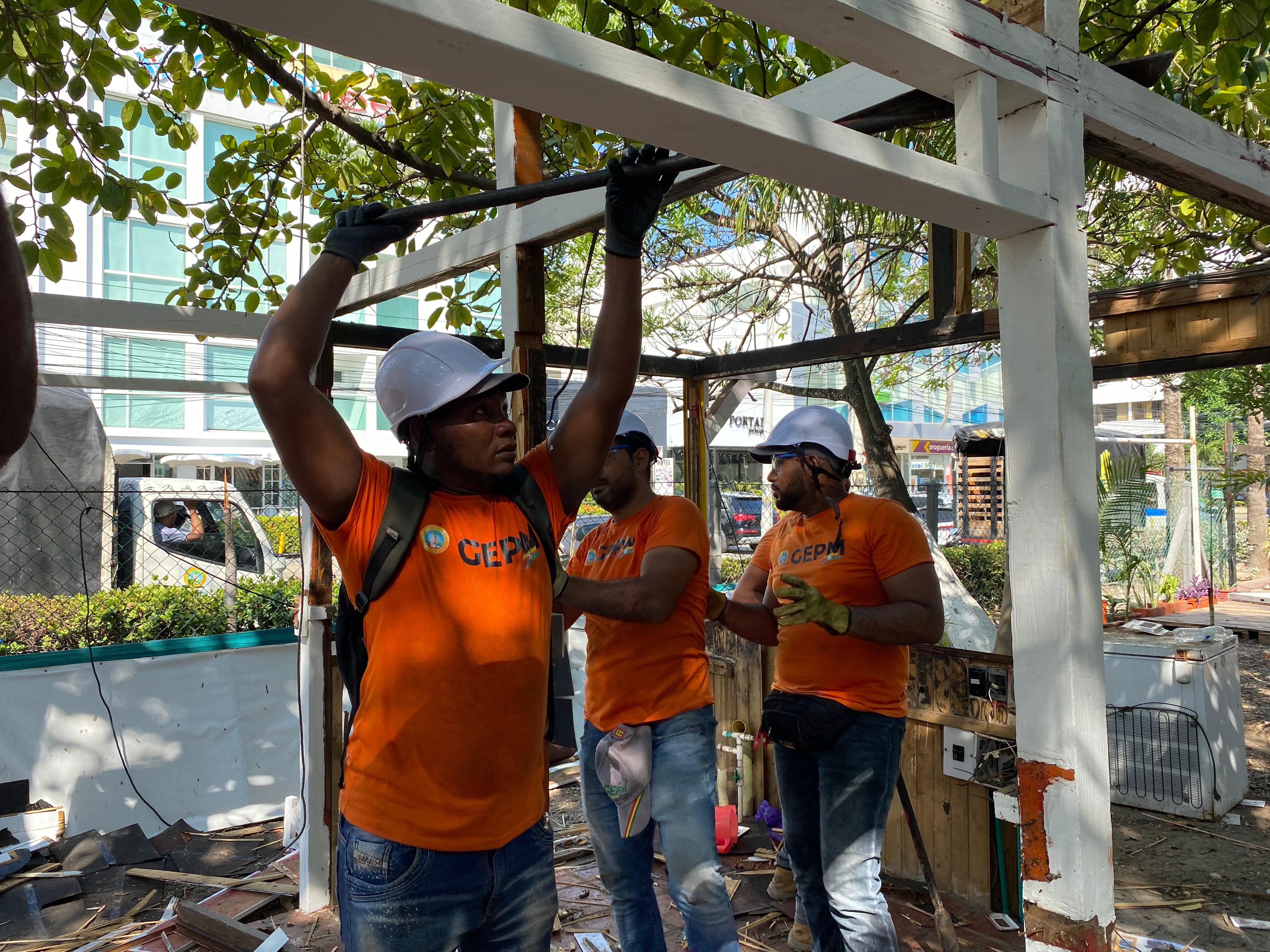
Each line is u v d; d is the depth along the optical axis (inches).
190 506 298.4
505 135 114.7
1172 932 143.1
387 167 203.3
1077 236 70.6
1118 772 205.5
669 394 340.2
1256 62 139.7
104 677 186.2
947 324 146.5
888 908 119.8
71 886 156.7
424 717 61.3
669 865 100.5
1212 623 293.7
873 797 101.5
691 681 104.4
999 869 139.8
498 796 63.9
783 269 342.6
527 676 64.6
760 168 57.7
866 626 96.0
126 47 155.9
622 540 109.5
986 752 139.6
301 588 150.9
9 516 249.8
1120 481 318.7
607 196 73.4
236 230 188.2
